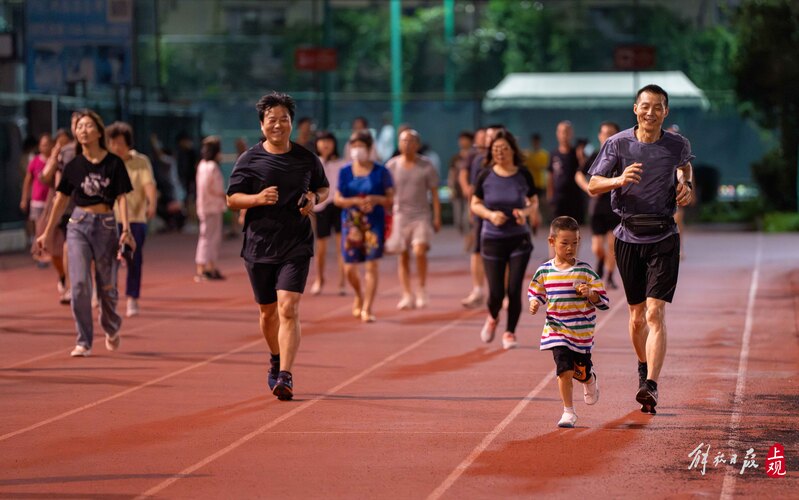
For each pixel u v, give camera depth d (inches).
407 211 1031.0
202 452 543.5
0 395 681.6
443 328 929.5
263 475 503.2
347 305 1065.5
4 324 962.1
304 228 663.1
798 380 699.4
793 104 2009.1
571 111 2997.0
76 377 735.1
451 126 3048.7
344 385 701.3
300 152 663.1
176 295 1150.3
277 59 3331.7
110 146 984.3
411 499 466.0
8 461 530.9
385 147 2517.2
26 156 1599.4
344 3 3398.1
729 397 651.5
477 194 832.9
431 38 3437.5
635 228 613.3
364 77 3454.7
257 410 633.6
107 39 1815.9
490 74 3380.9
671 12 3154.5
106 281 813.2
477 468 510.0
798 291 1124.5
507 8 3385.8
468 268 1386.6
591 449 539.8
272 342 685.3
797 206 2030.0
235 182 658.2
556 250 590.2
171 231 2003.0
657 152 608.1
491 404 642.2
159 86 2240.4
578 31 3309.5
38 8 1809.8
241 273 1354.6
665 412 614.2
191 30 3284.9
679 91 2539.4
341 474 503.2
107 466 520.7
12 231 1646.2
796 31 1980.8
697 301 1062.4
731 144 2792.8
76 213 806.5
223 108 2974.9
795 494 466.9
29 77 1814.7
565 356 581.9
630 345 835.4
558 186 1256.8
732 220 2084.2
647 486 479.8
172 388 698.2
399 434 574.9
